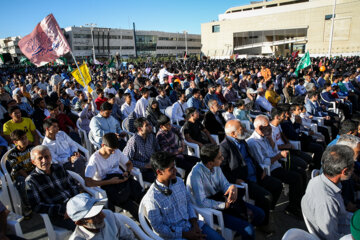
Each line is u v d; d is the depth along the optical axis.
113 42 82.44
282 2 65.81
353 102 8.98
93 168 3.20
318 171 3.12
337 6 52.66
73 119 7.26
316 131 5.84
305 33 59.44
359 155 3.35
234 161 3.34
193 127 4.87
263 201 3.19
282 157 4.11
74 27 72.19
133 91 9.05
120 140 5.21
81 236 2.12
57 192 2.96
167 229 2.41
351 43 52.00
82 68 6.57
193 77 12.90
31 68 34.59
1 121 6.50
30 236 3.27
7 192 3.46
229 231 2.78
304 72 15.48
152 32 93.69
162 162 2.33
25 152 3.71
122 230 2.35
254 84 12.00
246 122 6.19
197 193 2.75
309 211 2.28
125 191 3.18
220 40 72.94
